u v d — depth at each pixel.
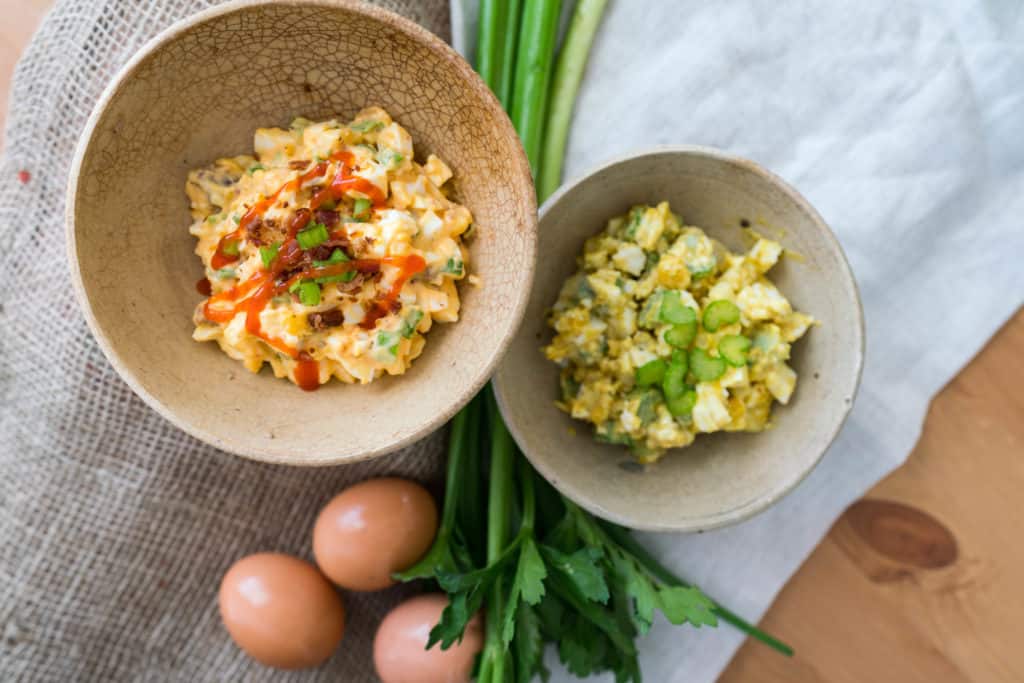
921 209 0.50
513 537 0.50
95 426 0.47
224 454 0.48
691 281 0.45
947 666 0.51
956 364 0.50
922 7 0.48
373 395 0.41
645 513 0.43
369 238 0.39
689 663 0.51
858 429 0.51
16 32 0.47
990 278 0.50
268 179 0.40
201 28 0.37
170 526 0.49
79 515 0.48
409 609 0.47
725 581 0.51
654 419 0.44
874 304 0.50
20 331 0.47
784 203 0.43
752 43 0.49
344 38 0.39
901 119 0.49
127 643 0.50
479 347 0.40
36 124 0.45
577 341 0.45
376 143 0.41
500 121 0.38
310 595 0.47
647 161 0.43
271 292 0.39
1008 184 0.50
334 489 0.50
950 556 0.51
